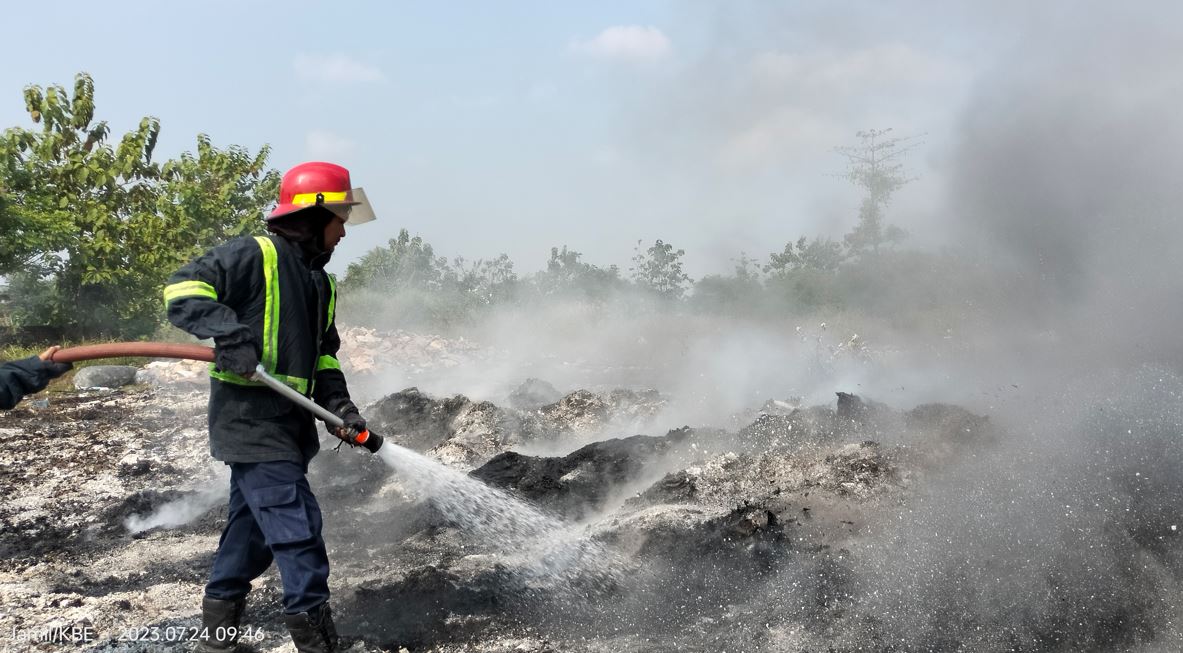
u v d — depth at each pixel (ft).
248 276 10.33
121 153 57.41
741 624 11.96
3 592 13.57
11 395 9.55
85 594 13.73
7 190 54.03
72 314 54.29
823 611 12.06
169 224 56.03
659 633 11.93
